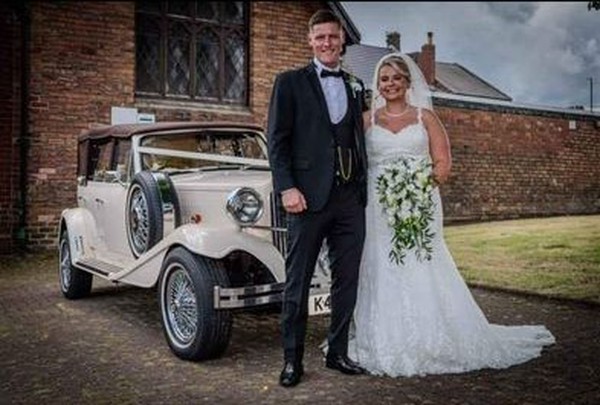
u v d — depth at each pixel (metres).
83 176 6.51
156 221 4.64
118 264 5.48
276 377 3.83
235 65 11.09
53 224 9.55
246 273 4.58
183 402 3.42
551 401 3.30
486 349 3.96
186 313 4.27
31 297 6.49
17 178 9.35
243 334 4.93
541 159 7.70
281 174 3.55
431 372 3.84
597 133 6.70
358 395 3.47
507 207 8.41
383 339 3.91
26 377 3.89
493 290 6.21
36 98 9.38
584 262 6.80
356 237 3.80
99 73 9.78
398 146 4.09
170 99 10.52
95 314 5.69
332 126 3.65
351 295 3.86
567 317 5.16
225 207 4.42
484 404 3.29
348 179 3.68
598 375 3.71
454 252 7.64
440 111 9.31
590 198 6.80
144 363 4.16
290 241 3.69
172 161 5.55
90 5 9.68
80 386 3.71
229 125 5.91
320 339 4.73
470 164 9.10
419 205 4.06
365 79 7.12
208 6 10.84
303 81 3.63
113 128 5.90
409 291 3.99
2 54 9.17
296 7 11.26
